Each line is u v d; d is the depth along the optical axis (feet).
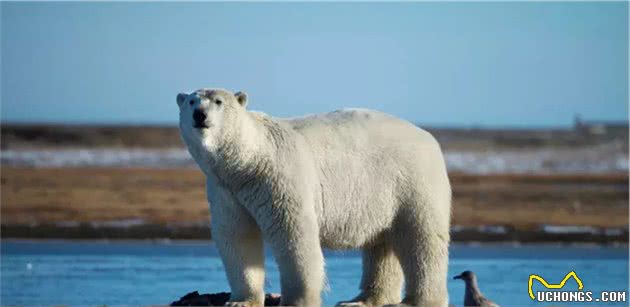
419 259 83.05
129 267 157.48
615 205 298.97
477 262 175.32
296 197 78.18
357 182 81.41
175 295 127.65
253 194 78.18
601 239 230.68
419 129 86.07
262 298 81.25
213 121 75.82
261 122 79.66
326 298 121.08
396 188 82.74
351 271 148.36
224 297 94.99
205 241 210.59
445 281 84.23
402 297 89.66
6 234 211.20
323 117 83.25
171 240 210.79
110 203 272.31
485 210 279.69
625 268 171.01
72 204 268.00
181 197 288.51
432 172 84.07
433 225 83.25
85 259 168.96
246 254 80.33
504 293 135.64
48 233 215.72
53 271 150.82
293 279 78.18
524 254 193.16
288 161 78.54
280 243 78.18
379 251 86.28
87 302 121.49
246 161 77.41
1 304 119.24
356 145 82.07
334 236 81.56
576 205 295.48
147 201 278.46
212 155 77.00
